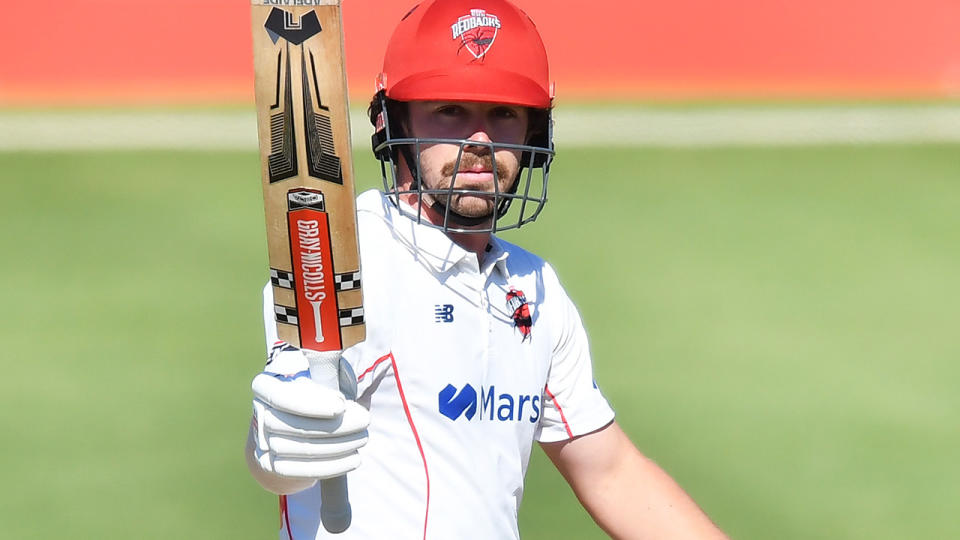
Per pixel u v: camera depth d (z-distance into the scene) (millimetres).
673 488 11125
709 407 26422
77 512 21031
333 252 8875
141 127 58312
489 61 9961
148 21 69188
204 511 21047
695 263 38344
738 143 57312
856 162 53906
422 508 9711
